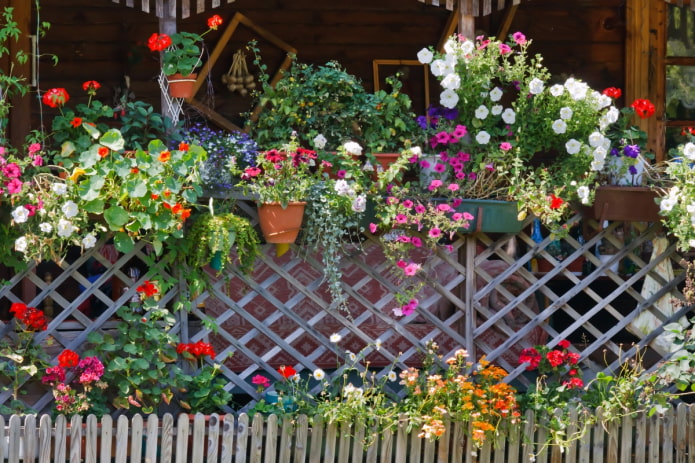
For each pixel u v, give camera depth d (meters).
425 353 7.48
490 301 7.95
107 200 6.81
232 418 6.74
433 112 7.61
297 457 6.84
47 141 9.20
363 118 7.90
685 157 7.38
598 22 10.16
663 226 7.68
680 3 7.85
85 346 7.22
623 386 7.25
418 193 7.36
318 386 7.37
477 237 7.53
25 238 6.58
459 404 7.02
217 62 9.70
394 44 10.06
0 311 8.94
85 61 9.48
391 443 6.98
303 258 7.25
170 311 7.30
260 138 7.98
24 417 6.73
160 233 6.77
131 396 6.88
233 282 7.66
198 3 7.25
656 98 10.02
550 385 7.40
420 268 7.22
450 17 9.88
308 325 7.35
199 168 6.85
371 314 7.41
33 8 9.29
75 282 9.09
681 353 7.35
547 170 7.53
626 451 7.24
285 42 9.85
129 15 9.57
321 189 7.16
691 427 7.31
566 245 9.34
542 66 10.14
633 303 9.27
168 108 7.25
